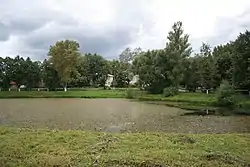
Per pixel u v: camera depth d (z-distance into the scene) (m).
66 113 37.38
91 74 137.38
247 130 25.00
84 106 49.91
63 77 95.88
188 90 86.50
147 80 83.62
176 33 81.06
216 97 53.94
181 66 78.88
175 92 73.50
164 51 81.19
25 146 13.51
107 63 142.62
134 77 129.50
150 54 86.06
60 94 85.12
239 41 58.81
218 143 14.78
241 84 57.66
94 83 138.38
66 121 29.22
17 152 12.36
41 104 54.72
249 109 44.72
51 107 47.50
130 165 10.58
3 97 78.88
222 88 52.88
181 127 25.94
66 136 16.11
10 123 27.61
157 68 81.12
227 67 72.50
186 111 42.25
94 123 27.88
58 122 28.39
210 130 24.62
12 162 10.82
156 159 11.32
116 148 13.34
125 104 55.41
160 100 66.88
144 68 84.75
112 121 29.55
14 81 106.06
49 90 103.25
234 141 15.39
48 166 10.48
